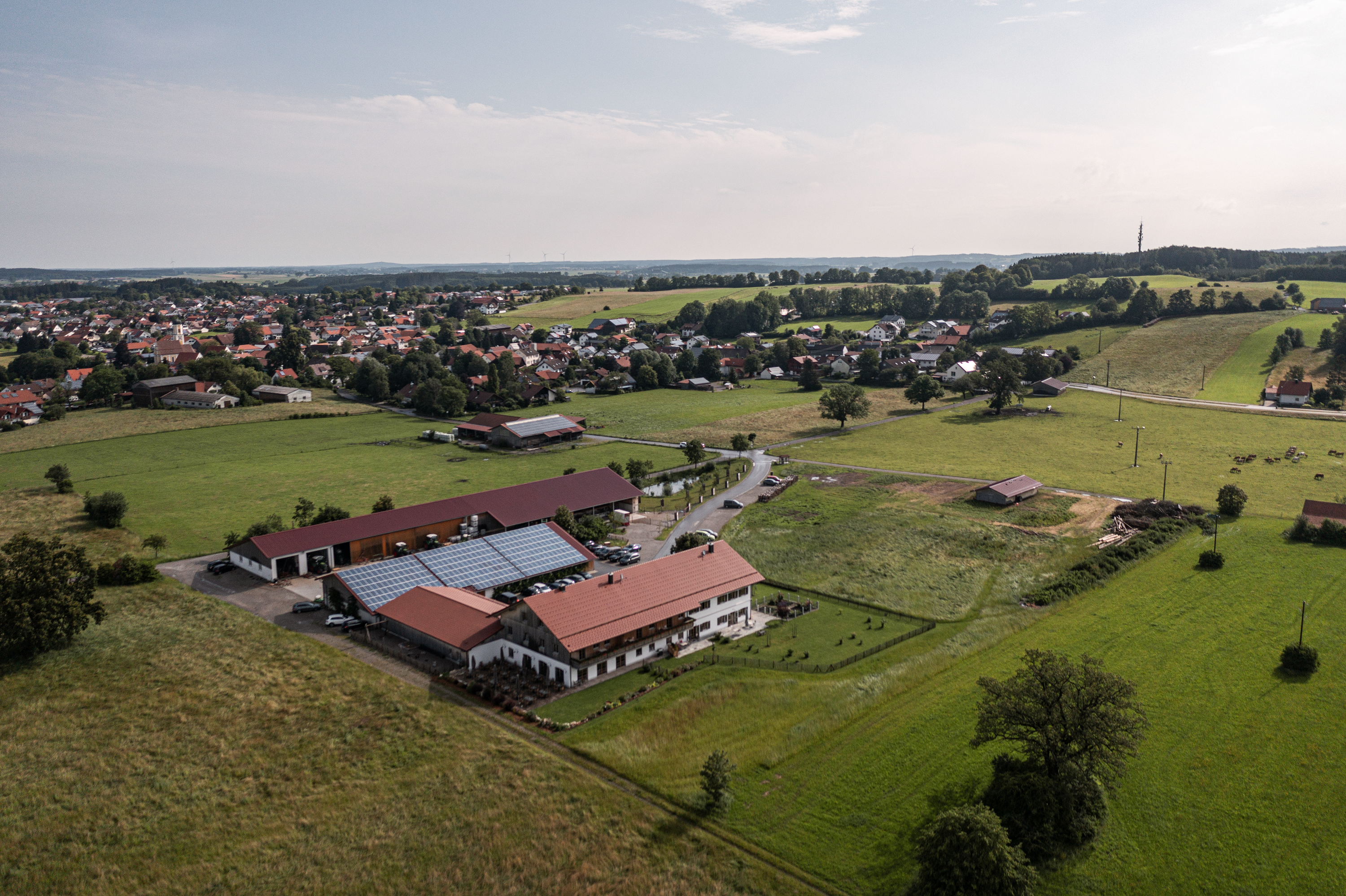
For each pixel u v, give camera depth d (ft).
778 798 165.17
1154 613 254.06
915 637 243.60
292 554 292.20
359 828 155.74
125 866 146.72
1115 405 627.87
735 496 412.77
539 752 179.73
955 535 341.41
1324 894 137.28
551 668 216.54
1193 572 288.30
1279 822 155.63
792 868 144.77
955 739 183.93
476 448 536.83
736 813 160.45
